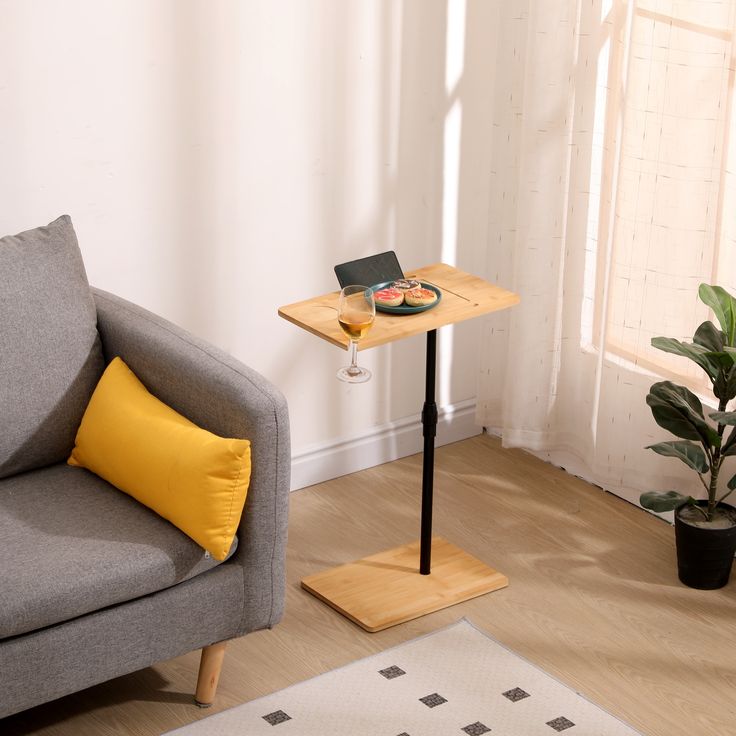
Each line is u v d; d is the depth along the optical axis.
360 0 3.34
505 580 3.18
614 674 2.85
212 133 3.21
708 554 3.13
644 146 3.22
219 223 3.30
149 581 2.46
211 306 3.36
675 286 3.28
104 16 2.97
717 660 2.91
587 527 3.48
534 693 2.77
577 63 3.38
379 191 3.56
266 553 2.61
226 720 2.68
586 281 3.56
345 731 2.64
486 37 3.60
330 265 3.54
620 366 3.43
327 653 2.91
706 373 3.30
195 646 2.59
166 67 3.09
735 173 3.15
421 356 3.82
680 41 3.09
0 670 2.34
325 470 3.71
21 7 2.86
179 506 2.50
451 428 3.96
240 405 2.52
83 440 2.76
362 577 3.18
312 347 3.58
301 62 3.29
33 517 2.60
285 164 3.36
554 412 3.71
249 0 3.15
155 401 2.71
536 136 3.43
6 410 2.72
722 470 3.36
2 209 2.97
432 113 3.57
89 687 2.73
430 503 3.11
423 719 2.68
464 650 2.92
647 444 3.45
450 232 3.75
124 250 3.18
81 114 3.01
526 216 3.51
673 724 2.69
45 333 2.78
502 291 2.97
